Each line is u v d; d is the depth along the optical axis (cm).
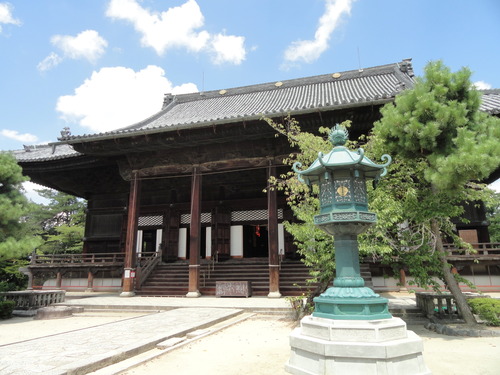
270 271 1603
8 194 1220
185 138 1762
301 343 502
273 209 1677
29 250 1142
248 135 1716
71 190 2689
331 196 570
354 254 554
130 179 2000
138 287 1841
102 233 2625
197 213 1802
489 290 1734
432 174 761
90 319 1202
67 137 1797
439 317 970
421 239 923
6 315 1251
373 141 988
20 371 493
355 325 476
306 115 1546
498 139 762
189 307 1281
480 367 541
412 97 826
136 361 582
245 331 890
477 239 1878
